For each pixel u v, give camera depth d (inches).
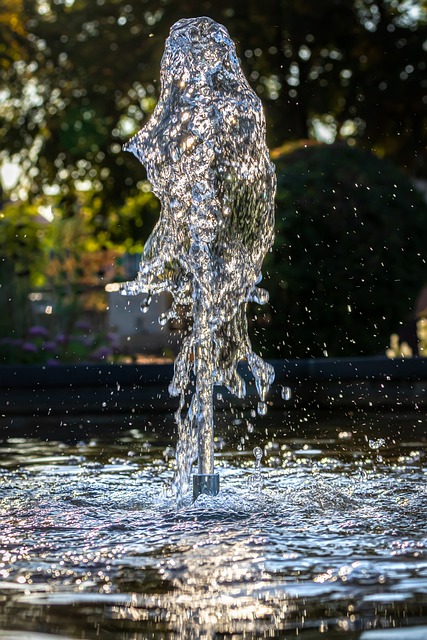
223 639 62.7
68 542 94.0
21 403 238.2
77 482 137.6
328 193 276.5
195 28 139.9
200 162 135.4
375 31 557.9
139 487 132.6
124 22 551.8
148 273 140.8
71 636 63.1
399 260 276.8
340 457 160.7
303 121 566.6
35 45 564.7
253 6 537.6
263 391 144.6
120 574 80.3
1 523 105.1
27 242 314.7
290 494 122.4
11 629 64.9
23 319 314.2
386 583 75.7
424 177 572.4
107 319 355.6
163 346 426.9
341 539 93.8
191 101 136.8
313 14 535.8
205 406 122.8
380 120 570.3
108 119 577.3
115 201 586.9
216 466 151.1
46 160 593.6
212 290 134.5
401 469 146.1
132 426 214.4
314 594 72.7
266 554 87.0
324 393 245.1
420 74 561.0
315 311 273.6
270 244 140.1
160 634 63.6
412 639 61.6
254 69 569.0
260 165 138.4
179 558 85.8
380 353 279.3
